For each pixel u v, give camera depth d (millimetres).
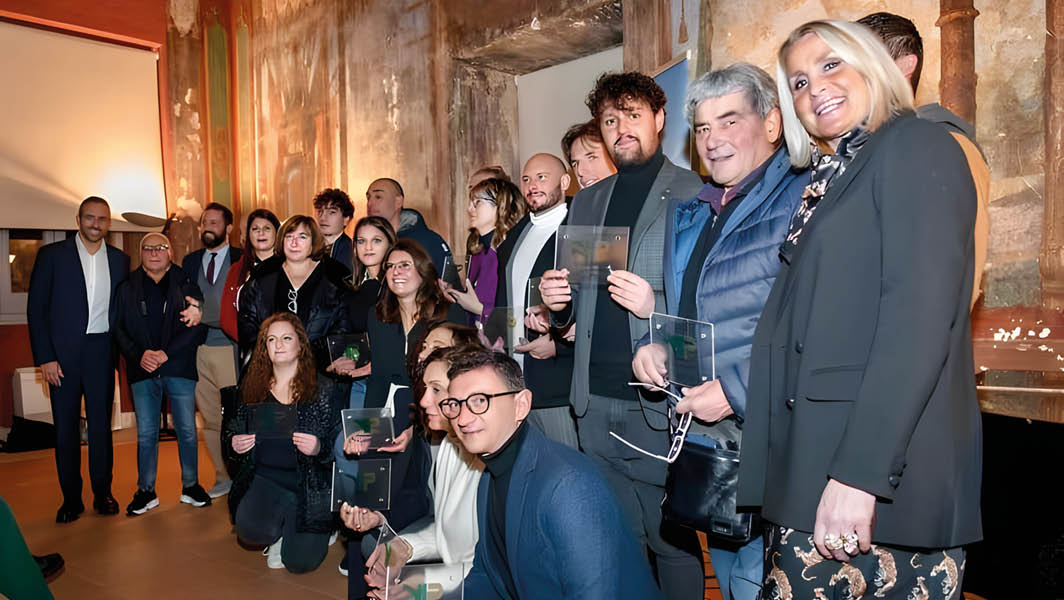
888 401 1158
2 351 7102
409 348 3010
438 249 4367
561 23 5270
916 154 1229
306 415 3412
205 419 5004
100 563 3650
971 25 3186
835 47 1332
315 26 7523
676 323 1749
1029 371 2863
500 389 1768
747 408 1502
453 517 2434
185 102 8219
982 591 1978
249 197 8430
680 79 3973
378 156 6922
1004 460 1924
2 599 1831
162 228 7883
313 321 3879
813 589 1310
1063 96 2941
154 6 8008
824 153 1490
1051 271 2975
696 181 2223
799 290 1349
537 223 3137
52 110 7367
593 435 2254
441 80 6250
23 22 7312
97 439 4477
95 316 4500
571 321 2377
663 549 2154
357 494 2625
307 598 3180
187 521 4348
